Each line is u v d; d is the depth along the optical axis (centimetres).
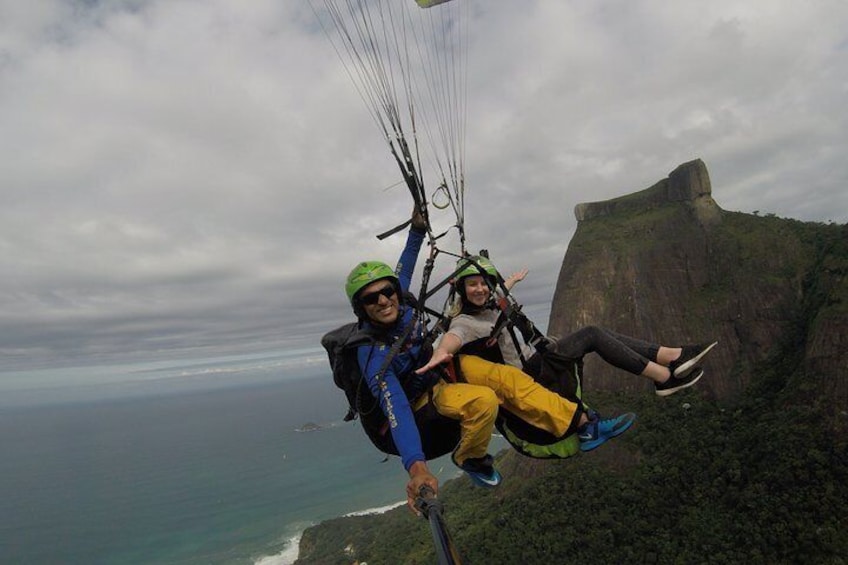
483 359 363
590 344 374
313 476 18000
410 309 377
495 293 378
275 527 12650
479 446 334
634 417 357
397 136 431
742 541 4153
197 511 15138
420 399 350
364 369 337
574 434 363
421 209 431
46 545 13475
